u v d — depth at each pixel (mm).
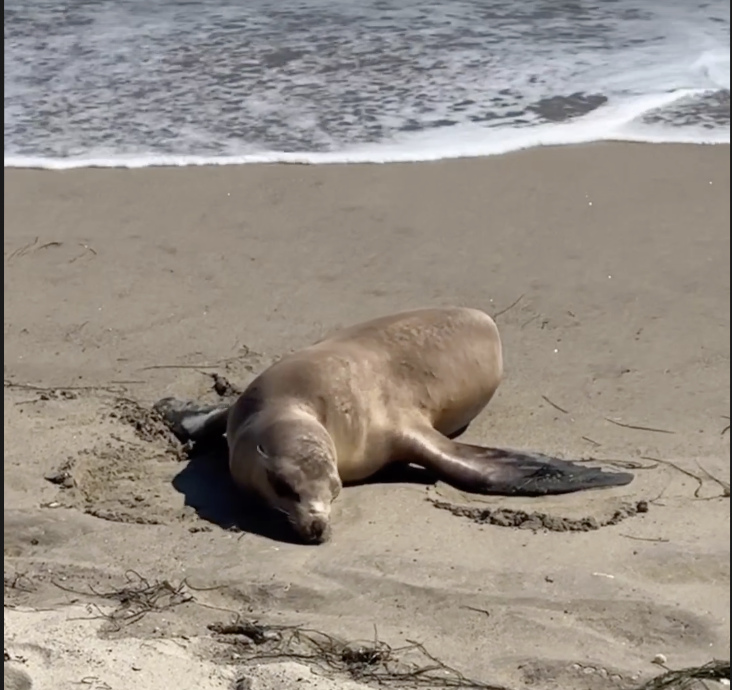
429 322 7465
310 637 5102
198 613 5316
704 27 15898
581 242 9906
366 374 6984
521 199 10727
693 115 12750
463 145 11961
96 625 5184
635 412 7504
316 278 9328
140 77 14000
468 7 16750
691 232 10078
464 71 14141
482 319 7637
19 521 6156
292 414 6539
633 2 17031
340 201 10703
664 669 4859
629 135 12188
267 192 10922
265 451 6316
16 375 7934
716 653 4973
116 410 7441
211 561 5773
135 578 5625
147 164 11586
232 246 9883
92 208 10641
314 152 11820
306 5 16875
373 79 13891
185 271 9469
